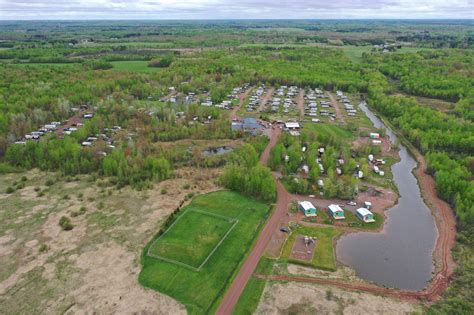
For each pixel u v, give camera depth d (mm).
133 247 92125
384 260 89312
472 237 97188
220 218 104812
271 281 81312
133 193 120375
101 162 138250
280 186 125562
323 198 117688
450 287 80125
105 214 107688
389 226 104375
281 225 102438
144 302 74750
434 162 139625
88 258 88000
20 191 121625
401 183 133375
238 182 121188
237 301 75688
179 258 87750
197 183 127750
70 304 74000
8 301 74750
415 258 90312
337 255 90750
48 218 105500
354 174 136125
